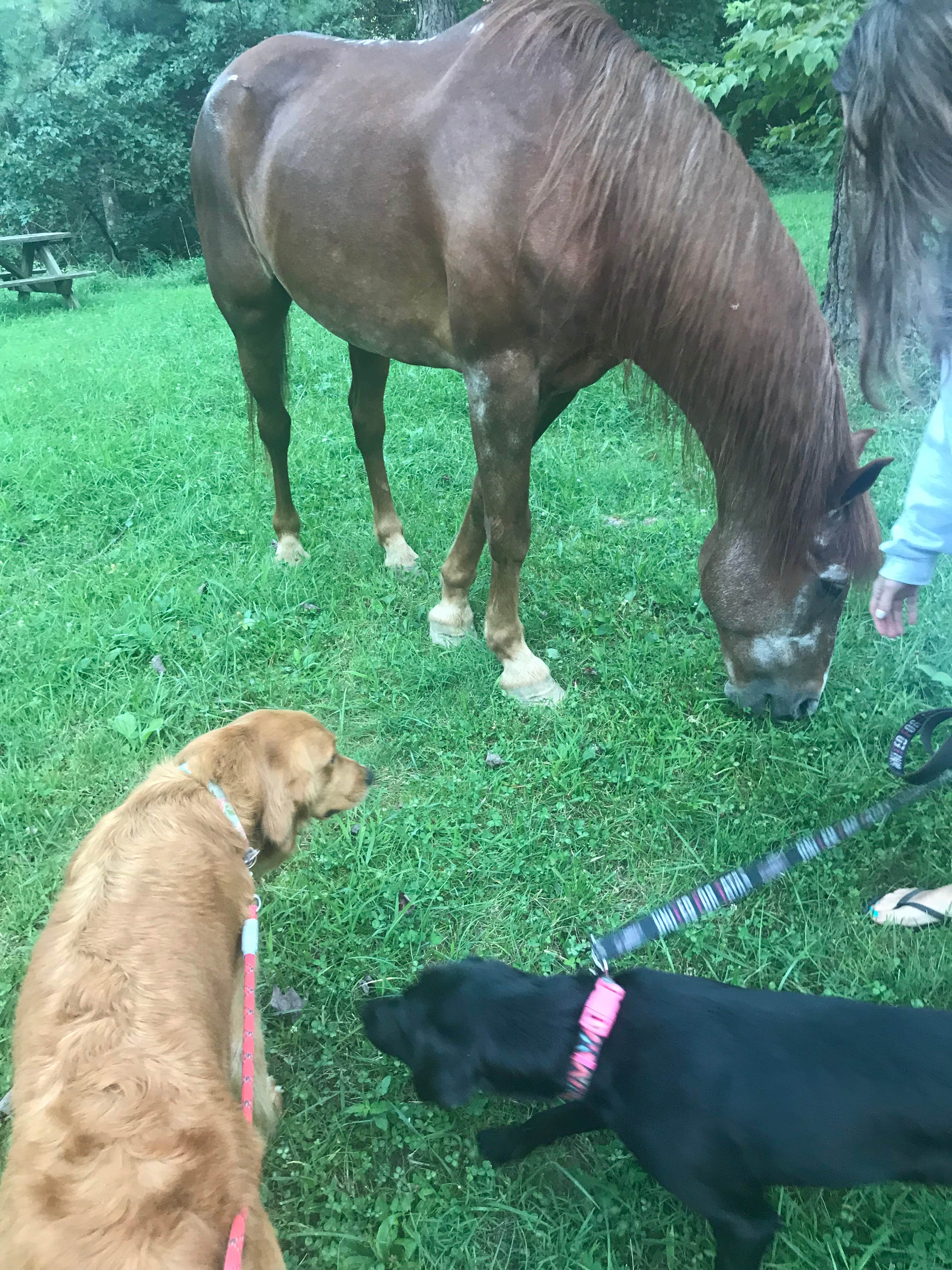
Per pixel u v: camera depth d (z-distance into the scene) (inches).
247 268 150.4
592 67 101.7
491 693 135.6
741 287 97.3
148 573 168.9
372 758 126.7
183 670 143.1
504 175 104.3
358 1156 81.4
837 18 197.8
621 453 205.8
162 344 356.5
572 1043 70.0
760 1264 68.7
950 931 94.2
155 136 735.7
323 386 271.6
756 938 96.0
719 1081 65.8
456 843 110.2
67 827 117.1
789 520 102.3
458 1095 71.1
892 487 175.9
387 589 162.1
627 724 126.4
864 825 81.9
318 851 111.1
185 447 225.9
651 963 96.3
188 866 71.7
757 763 119.3
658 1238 75.2
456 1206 76.7
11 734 131.3
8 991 95.7
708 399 104.0
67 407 269.0
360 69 123.8
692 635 146.2
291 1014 94.1
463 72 109.5
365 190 118.2
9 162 714.2
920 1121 61.9
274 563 169.3
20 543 188.7
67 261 836.6
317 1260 75.4
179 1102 57.2
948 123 57.5
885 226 64.6
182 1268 50.2
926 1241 72.1
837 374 98.8
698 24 738.2
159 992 62.4
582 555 165.3
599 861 109.2
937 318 66.0
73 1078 57.1
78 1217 51.1
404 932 100.6
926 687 128.2
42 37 714.2
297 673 142.4
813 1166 64.1
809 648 113.0
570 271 104.0
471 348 114.1
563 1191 78.7
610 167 99.5
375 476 166.6
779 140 246.1
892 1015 67.1
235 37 724.7
